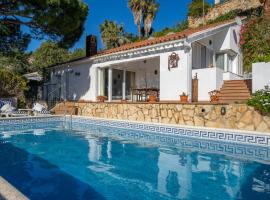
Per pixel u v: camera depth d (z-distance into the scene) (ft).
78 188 16.14
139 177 18.24
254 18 62.59
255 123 28.30
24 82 68.74
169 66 43.75
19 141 32.30
